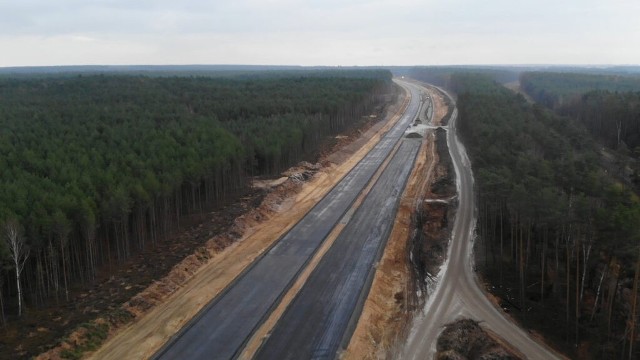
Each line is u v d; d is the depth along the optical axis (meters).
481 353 36.16
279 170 82.56
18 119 87.88
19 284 38.88
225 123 92.62
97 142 70.31
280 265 48.53
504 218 53.12
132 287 43.00
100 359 33.66
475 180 73.44
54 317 38.38
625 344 35.81
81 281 44.06
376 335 37.88
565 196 43.72
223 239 53.75
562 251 46.53
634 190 63.22
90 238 44.53
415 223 60.88
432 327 39.28
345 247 53.19
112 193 48.25
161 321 38.22
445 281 46.31
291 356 34.12
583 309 40.16
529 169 54.09
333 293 42.97
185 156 63.59
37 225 41.00
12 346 34.53
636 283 34.62
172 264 47.47
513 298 43.28
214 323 38.19
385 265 49.22
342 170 86.69
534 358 35.59
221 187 68.25
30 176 52.50
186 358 33.84
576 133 90.56
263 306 40.69
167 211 56.00
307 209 65.88
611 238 36.66
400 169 85.81
